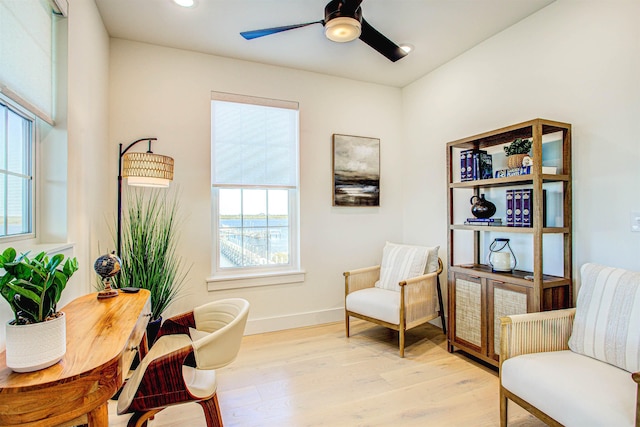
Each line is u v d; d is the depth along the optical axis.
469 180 2.65
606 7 2.01
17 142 1.48
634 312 1.50
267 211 3.34
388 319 2.71
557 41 2.29
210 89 3.03
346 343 2.92
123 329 1.20
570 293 2.17
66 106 1.71
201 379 1.45
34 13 1.50
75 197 1.83
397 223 3.85
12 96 1.28
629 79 1.91
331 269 3.52
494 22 2.55
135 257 2.39
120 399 1.31
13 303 0.90
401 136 3.87
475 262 2.85
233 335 1.42
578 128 2.16
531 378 1.52
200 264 2.99
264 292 3.22
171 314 2.89
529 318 1.73
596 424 1.23
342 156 3.55
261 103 3.22
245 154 3.21
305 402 2.00
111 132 2.71
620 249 1.95
